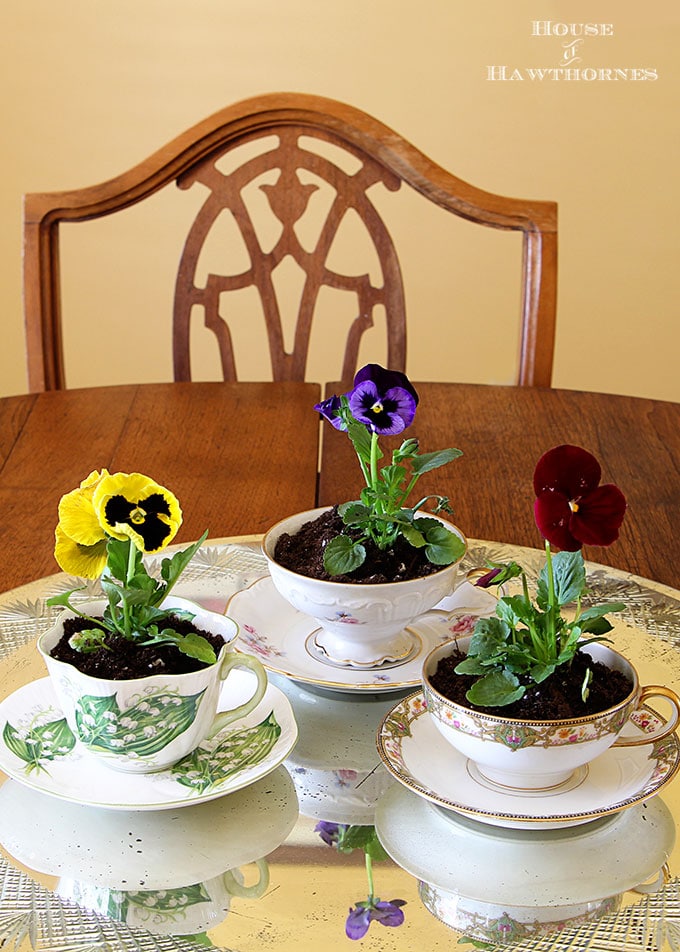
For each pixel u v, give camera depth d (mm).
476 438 1259
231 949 518
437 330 2941
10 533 999
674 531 1034
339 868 577
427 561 769
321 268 1605
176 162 1554
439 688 633
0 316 2881
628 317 2941
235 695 713
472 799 606
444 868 577
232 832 606
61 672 613
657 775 611
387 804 634
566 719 584
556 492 593
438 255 2881
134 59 2748
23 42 2723
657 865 580
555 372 3004
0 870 571
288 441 1244
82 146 2799
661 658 795
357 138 1559
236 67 2758
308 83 2770
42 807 622
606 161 2820
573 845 594
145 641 652
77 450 1205
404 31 2732
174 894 556
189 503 1069
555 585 636
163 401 1380
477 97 2775
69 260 2885
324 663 783
